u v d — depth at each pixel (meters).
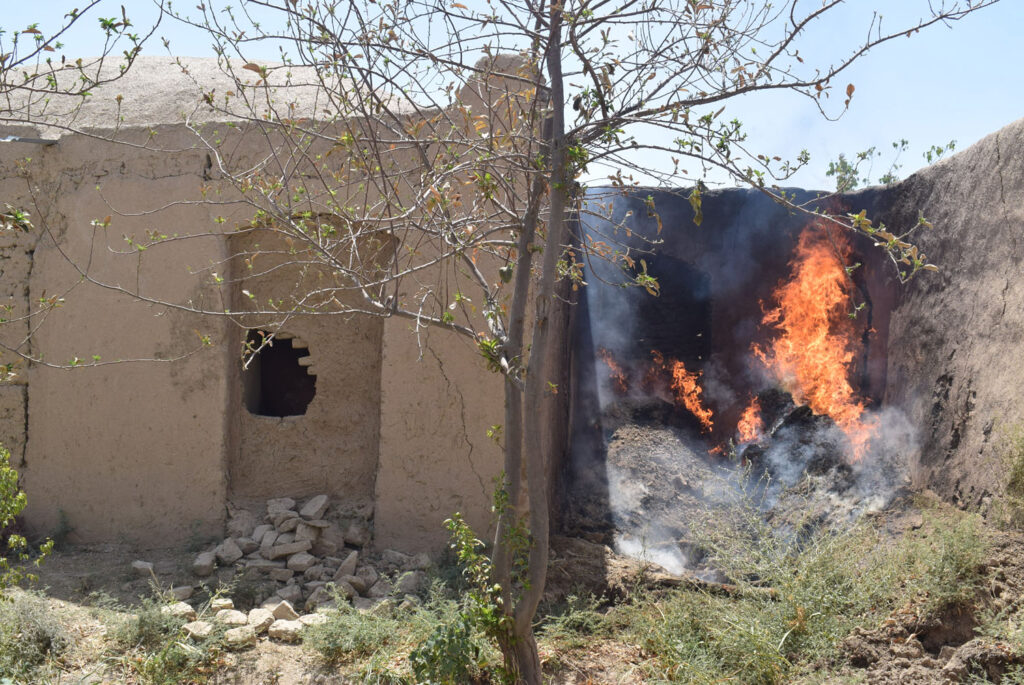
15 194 7.82
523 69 5.09
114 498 7.59
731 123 4.31
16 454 7.71
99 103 8.12
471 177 5.04
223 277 7.53
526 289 4.85
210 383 7.53
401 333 7.33
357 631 5.53
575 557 7.21
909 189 9.15
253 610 5.98
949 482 7.63
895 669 5.35
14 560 7.16
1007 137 7.23
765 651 5.38
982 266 7.54
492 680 5.08
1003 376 6.98
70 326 7.70
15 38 3.93
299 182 7.25
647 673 5.46
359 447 7.71
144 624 5.53
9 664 5.01
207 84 8.19
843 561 6.29
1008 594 5.66
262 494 7.70
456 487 7.27
